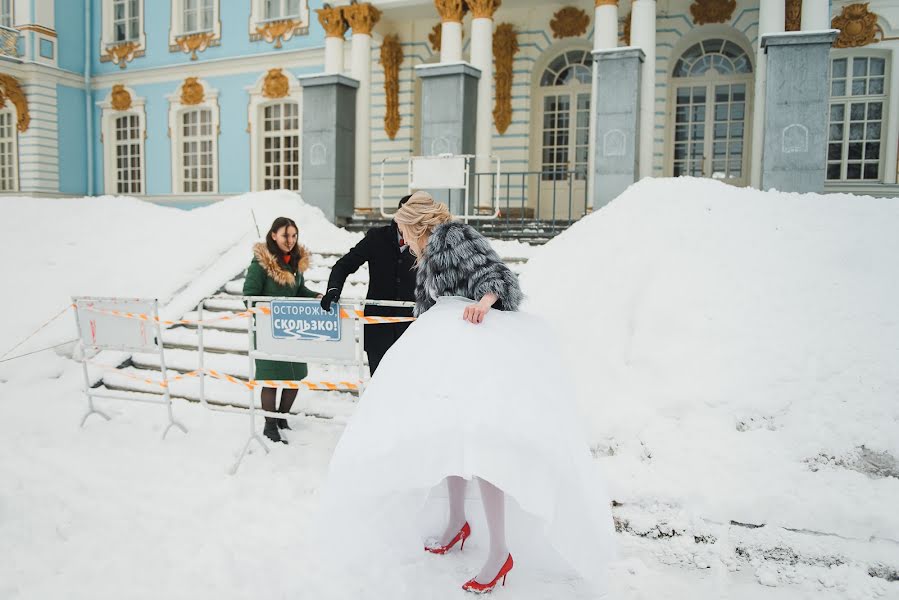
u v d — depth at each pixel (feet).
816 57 28.40
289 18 56.59
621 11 45.27
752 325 15.49
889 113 40.57
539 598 9.25
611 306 17.71
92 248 30.42
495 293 9.80
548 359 9.59
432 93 36.68
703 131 46.11
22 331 24.03
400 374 9.40
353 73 42.88
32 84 62.28
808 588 9.90
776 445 12.73
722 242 18.44
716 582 10.07
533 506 8.09
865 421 12.90
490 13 39.60
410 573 9.86
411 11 48.21
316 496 12.96
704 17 43.73
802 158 28.78
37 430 17.40
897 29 39.99
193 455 15.34
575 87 48.44
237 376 20.52
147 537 11.27
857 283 16.22
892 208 19.17
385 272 14.03
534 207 49.65
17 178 64.23
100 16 65.46
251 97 58.90
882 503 11.07
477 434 8.40
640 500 12.00
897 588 9.76
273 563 10.37
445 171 33.73
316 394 18.61
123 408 19.06
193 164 63.00
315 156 39.32
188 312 24.84
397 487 8.70
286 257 16.34
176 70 61.93
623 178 32.09
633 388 14.97
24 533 11.35
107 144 66.28
